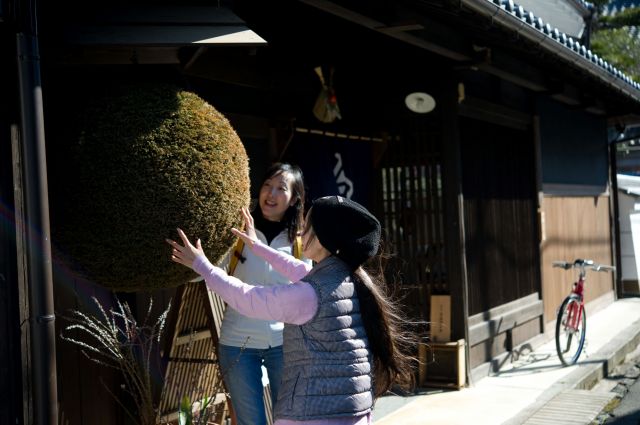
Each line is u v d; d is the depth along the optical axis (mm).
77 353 3912
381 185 7375
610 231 13508
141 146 3123
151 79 3725
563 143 10953
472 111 7723
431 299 7195
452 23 5977
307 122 6281
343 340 2738
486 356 7895
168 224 3125
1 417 3012
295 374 2734
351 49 6668
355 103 7012
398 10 5414
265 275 4039
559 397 6840
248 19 5379
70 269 3252
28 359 3088
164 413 4160
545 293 9875
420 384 7164
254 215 4250
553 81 8719
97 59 3535
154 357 4230
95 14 3551
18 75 2938
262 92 5730
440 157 7207
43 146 2965
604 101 11133
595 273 12430
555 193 10508
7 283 3039
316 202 2912
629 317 11695
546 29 6566
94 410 4012
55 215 3158
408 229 7363
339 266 2852
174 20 3562
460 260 7129
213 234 3264
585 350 8844
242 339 3938
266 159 5750
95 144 3125
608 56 22203
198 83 5062
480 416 6172
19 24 2924
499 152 8570
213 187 3227
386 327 2881
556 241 10500
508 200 8766
